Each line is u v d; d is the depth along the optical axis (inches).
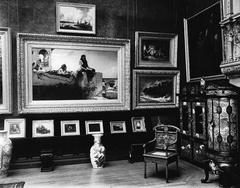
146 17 346.0
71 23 311.7
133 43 340.2
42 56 303.4
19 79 293.3
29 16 300.0
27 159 296.2
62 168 293.3
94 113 323.9
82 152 317.7
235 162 231.3
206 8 303.0
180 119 318.3
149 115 347.3
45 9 305.1
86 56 319.0
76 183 243.1
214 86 254.5
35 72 301.4
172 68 355.3
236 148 235.1
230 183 220.1
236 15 242.4
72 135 304.7
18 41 291.6
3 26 291.9
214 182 243.9
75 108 310.8
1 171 260.5
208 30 300.5
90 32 318.3
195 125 286.5
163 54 350.0
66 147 312.2
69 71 313.3
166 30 354.6
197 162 287.1
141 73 339.0
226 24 258.7
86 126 315.0
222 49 271.1
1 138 264.2
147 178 256.8
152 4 348.5
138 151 322.0
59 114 310.8
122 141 333.1
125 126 329.7
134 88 336.5
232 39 253.0
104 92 326.0
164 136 285.9
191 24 336.2
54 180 252.2
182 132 314.0
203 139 271.3
